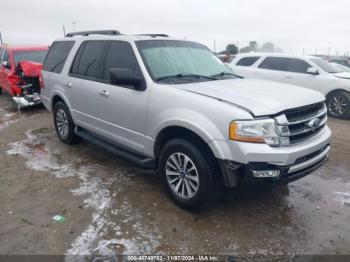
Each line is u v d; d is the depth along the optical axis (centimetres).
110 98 414
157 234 308
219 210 352
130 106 384
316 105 342
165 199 374
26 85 838
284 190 402
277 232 313
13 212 345
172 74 384
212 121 302
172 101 336
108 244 292
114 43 434
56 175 439
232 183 302
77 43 511
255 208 358
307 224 327
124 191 394
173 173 353
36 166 471
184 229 316
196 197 327
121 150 429
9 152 533
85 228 316
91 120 468
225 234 309
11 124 724
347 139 626
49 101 577
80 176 436
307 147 307
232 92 330
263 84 383
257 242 298
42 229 314
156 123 352
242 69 986
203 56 450
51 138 613
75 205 359
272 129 288
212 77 406
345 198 383
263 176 287
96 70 455
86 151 538
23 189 398
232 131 288
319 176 447
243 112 288
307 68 879
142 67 376
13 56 931
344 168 476
